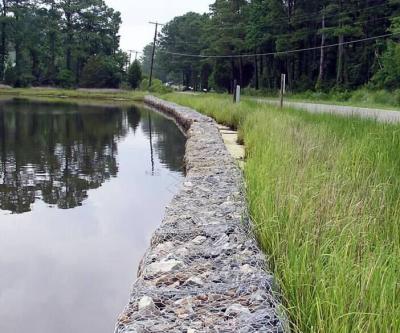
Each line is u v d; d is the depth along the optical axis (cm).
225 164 706
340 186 392
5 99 3878
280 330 215
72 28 5750
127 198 735
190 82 7381
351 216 321
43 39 5534
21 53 5403
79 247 521
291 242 299
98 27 5881
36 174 932
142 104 3731
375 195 371
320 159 521
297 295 238
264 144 688
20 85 5191
